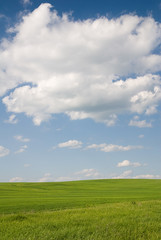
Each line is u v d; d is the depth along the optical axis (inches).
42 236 418.3
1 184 4168.3
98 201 1250.6
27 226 499.5
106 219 568.1
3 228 478.6
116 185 3941.9
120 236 429.1
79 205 1082.1
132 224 526.3
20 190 2965.1
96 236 421.4
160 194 1968.5
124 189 3048.7
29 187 3612.2
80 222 537.0
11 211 926.4
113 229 467.5
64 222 535.2
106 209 777.6
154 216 628.1
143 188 3208.7
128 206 870.4
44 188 3420.3
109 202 1198.3
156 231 473.7
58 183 4473.4
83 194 2127.2
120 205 913.5
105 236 429.7
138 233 454.0
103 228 474.9
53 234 428.1
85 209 802.8
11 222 545.6
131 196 1721.2
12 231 453.4
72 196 1830.7
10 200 1413.6
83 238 420.8
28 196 1884.8
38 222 537.0
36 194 2190.0
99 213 676.7
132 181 4724.4
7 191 2751.0
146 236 441.7
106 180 5078.7
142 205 898.1
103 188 3351.4
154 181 4601.4
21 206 1069.1
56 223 521.3
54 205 1087.6
